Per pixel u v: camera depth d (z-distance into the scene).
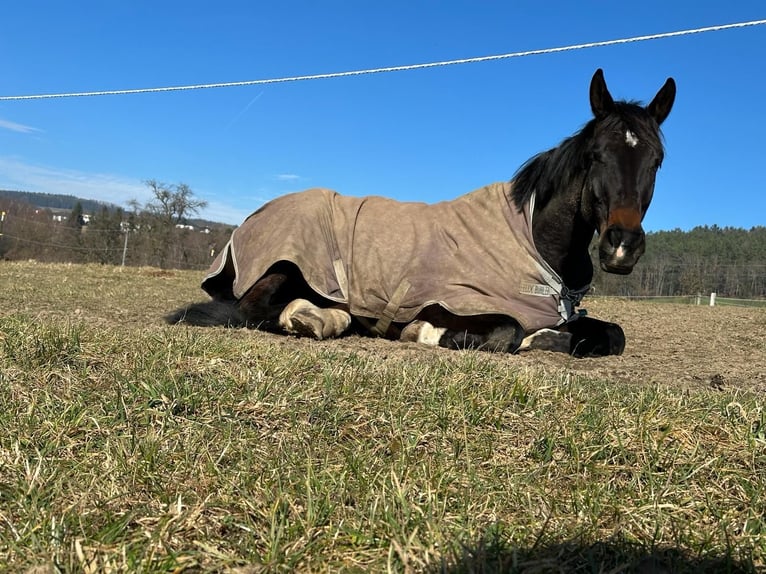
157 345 3.69
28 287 9.74
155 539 1.59
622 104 4.80
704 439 2.62
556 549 1.63
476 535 1.68
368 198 5.79
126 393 2.78
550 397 3.12
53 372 3.07
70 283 11.42
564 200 4.92
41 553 1.51
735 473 2.27
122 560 1.50
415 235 5.30
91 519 1.71
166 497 1.85
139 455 2.13
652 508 1.93
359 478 2.01
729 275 37.47
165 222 41.62
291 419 2.62
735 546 1.71
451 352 4.73
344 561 1.56
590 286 5.41
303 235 5.20
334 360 3.74
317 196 5.55
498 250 5.09
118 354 3.53
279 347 4.06
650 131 4.58
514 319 4.94
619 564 1.58
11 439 2.19
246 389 2.93
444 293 5.01
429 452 2.39
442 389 3.11
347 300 5.30
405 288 5.12
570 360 4.94
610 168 4.50
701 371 4.93
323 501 1.84
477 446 2.44
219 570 1.49
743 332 8.90
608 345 5.42
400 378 3.24
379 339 5.36
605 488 2.10
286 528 1.67
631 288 37.41
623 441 2.49
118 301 8.60
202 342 3.83
